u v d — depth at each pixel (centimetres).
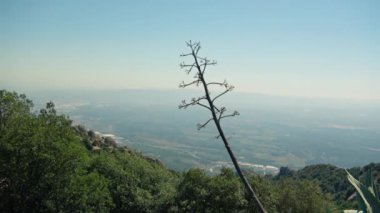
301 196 3203
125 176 3931
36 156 2553
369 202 404
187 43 722
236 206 2955
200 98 714
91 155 4466
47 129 2667
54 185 2638
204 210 3072
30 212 2611
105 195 3044
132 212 3659
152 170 4338
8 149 2480
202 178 3306
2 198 2542
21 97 2845
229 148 688
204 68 718
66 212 2648
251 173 3322
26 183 2569
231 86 711
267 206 2992
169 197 3459
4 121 2664
